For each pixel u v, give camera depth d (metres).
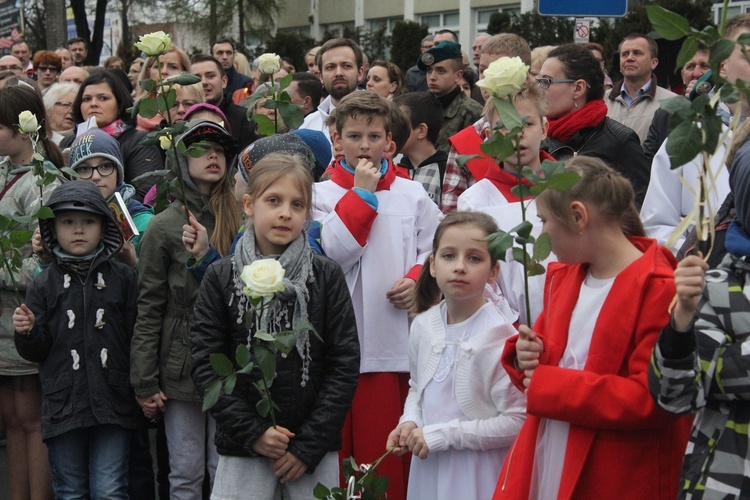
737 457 2.56
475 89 9.38
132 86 10.71
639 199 5.04
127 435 4.44
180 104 6.55
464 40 25.08
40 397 4.84
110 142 5.16
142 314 4.34
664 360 2.52
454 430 3.46
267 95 4.38
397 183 4.50
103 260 4.40
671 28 2.33
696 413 2.70
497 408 3.48
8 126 5.00
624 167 5.07
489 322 3.56
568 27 16.14
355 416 4.31
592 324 2.93
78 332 4.34
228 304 3.61
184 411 4.38
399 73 8.62
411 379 3.76
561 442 2.95
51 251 4.39
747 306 2.58
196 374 3.59
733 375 2.55
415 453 3.49
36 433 4.86
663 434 2.86
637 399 2.73
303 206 3.63
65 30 19.81
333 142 5.03
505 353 3.17
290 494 3.59
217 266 3.67
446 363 3.59
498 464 3.51
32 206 4.96
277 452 3.44
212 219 4.52
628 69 7.59
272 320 3.54
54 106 7.57
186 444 4.38
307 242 3.69
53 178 4.39
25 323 4.20
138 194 6.21
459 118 6.91
